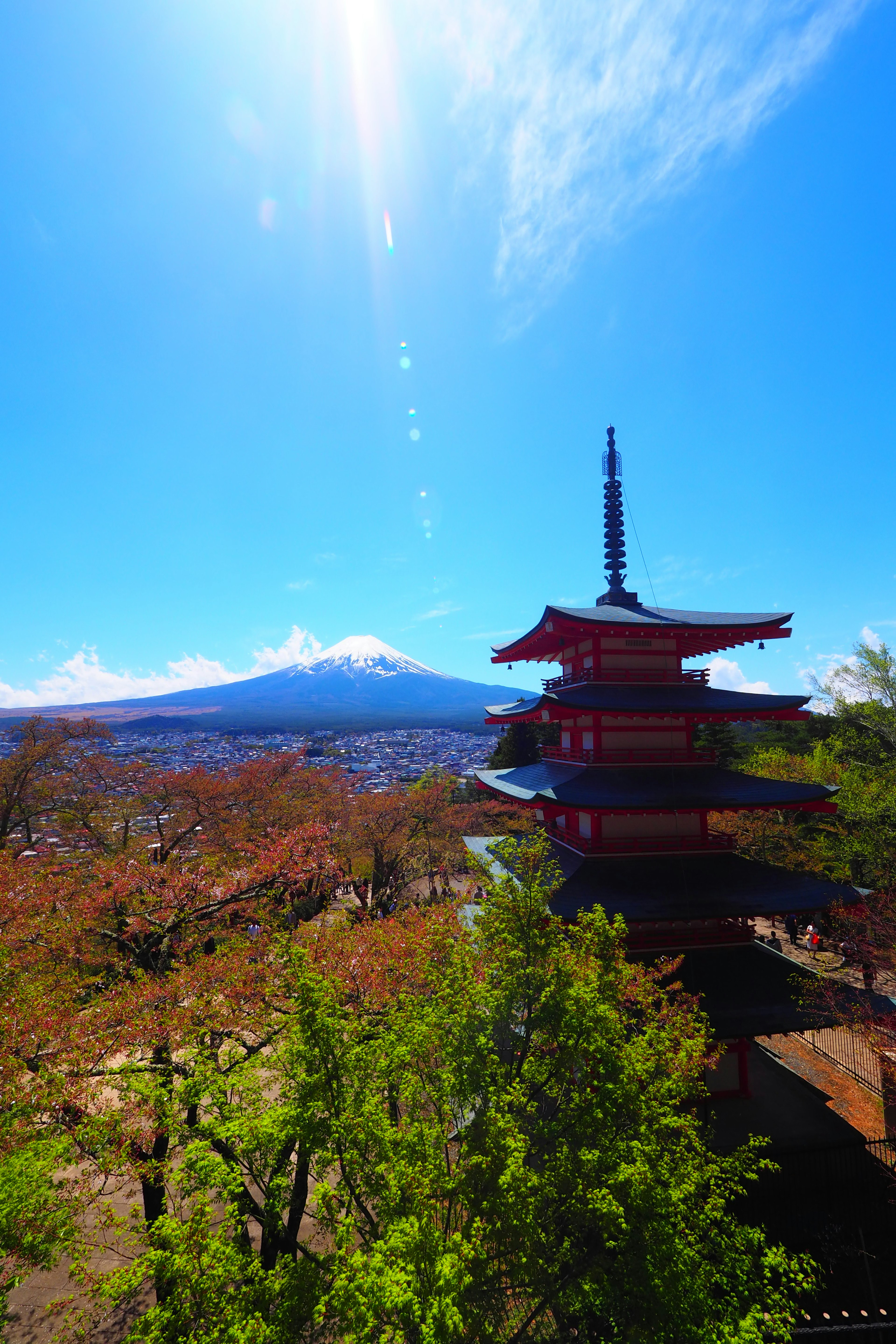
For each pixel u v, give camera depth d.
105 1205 10.27
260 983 14.93
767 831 36.62
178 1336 7.75
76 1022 12.55
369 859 46.16
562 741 22.64
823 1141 15.75
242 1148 9.07
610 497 23.75
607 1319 9.22
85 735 37.53
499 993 11.27
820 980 16.78
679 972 16.77
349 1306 6.81
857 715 34.09
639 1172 8.20
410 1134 9.09
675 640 20.23
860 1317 12.05
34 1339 11.59
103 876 19.05
